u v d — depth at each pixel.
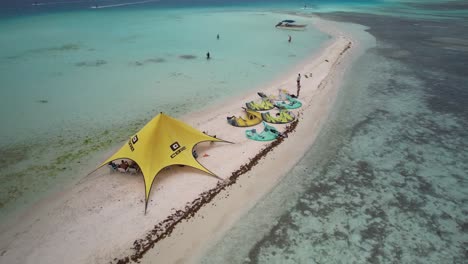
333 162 16.38
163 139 14.59
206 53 38.91
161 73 30.53
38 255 10.43
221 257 10.64
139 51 39.53
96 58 35.84
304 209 12.99
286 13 81.56
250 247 11.08
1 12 79.69
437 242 11.44
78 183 14.10
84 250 10.63
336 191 14.16
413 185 14.62
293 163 16.20
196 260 10.48
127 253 10.58
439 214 12.81
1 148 16.77
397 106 23.55
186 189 13.66
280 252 10.93
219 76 29.88
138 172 14.60
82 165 15.48
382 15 77.94
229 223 12.08
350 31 56.06
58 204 12.76
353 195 13.91
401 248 11.16
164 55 37.62
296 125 20.16
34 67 31.73
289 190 14.14
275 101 23.59
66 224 11.72
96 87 26.36
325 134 19.30
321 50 41.72
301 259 10.67
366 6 101.44
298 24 61.19
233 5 103.06
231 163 15.69
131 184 13.95
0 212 12.34
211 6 99.44
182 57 36.78
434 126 20.41
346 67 33.75
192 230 11.64
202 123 19.97
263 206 13.07
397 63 35.31
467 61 35.66
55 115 20.92
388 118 21.55
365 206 13.24
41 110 21.61
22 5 100.06
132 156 14.29
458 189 14.34
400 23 64.75
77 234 11.27
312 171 15.59
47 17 71.06
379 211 12.95
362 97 25.33
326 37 51.19
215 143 17.45
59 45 42.25
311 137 18.86
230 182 14.32
